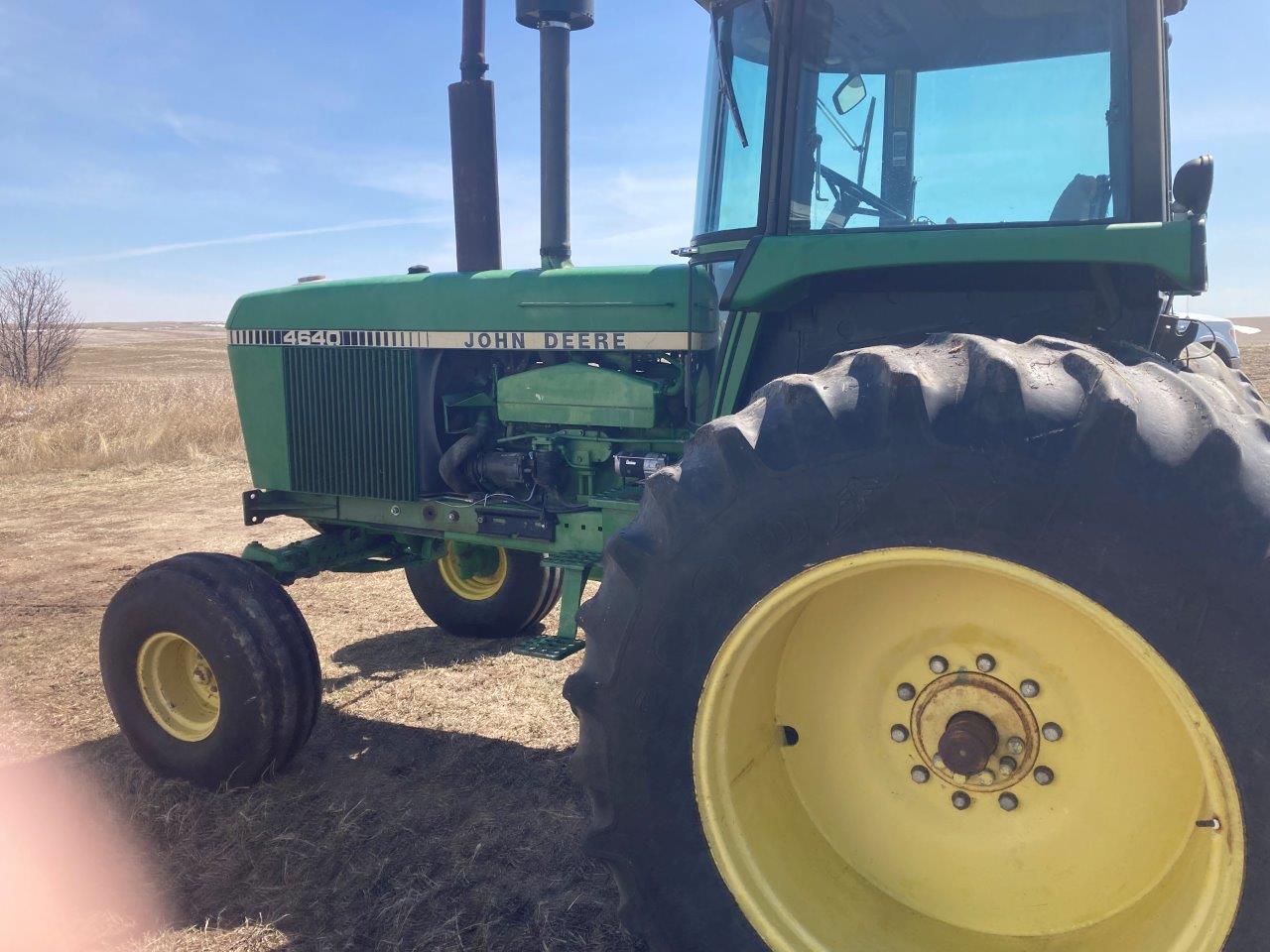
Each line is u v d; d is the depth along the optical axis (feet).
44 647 16.84
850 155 8.80
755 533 6.43
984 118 8.39
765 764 7.38
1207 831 5.82
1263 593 5.25
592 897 9.16
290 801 11.14
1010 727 6.65
